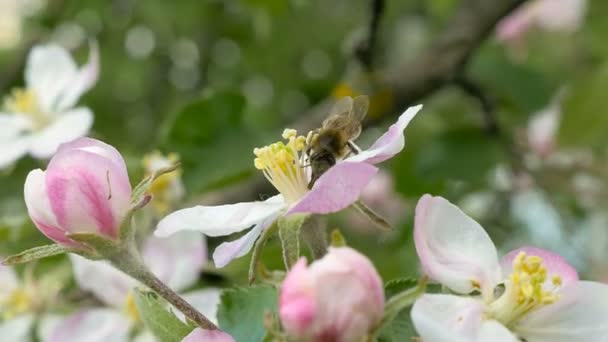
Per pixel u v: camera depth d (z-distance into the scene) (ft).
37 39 1.69
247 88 2.09
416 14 2.04
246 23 1.96
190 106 1.14
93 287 1.06
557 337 0.83
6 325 1.11
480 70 1.41
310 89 2.00
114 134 1.92
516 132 1.45
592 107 1.33
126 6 1.96
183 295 1.03
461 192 1.39
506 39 1.57
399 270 1.11
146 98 2.07
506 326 0.83
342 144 0.87
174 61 2.10
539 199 1.46
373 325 0.75
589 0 1.59
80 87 1.20
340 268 0.74
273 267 0.93
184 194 1.13
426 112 1.58
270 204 0.86
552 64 1.72
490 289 0.83
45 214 0.84
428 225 0.83
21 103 1.18
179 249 1.04
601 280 1.35
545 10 1.55
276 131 1.24
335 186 0.80
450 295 0.82
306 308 0.74
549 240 1.45
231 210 0.86
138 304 0.84
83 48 1.90
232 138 1.15
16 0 2.12
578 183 1.44
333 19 2.08
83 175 0.84
